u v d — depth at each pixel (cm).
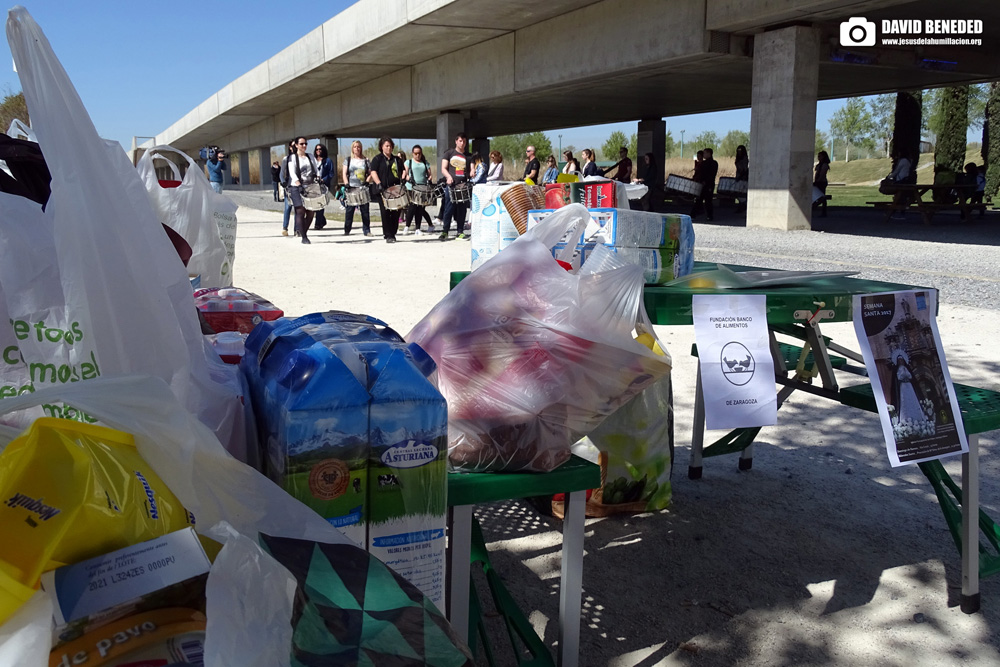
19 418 129
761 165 1487
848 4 1291
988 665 212
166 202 289
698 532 288
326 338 155
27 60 128
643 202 1992
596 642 220
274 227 1738
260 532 106
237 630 84
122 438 103
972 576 236
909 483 338
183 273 156
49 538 89
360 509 142
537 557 270
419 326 190
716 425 209
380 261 1054
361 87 2822
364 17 2069
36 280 132
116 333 133
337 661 90
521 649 216
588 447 296
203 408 151
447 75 2291
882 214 2047
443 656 100
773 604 241
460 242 1356
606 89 2142
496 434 171
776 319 232
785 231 1411
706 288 238
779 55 1430
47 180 193
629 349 179
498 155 1454
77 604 89
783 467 354
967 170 1819
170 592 94
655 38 1592
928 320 232
